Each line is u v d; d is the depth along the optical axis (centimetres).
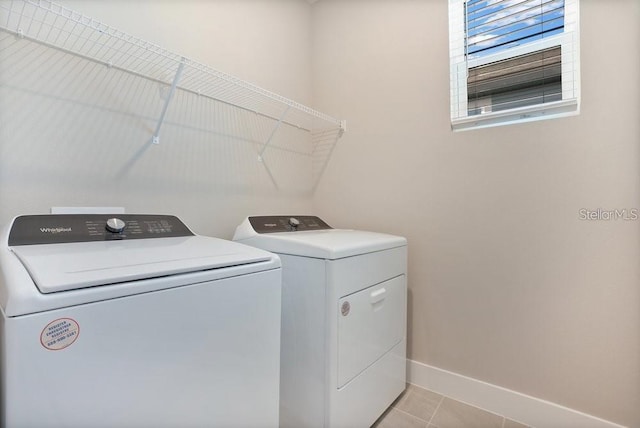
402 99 190
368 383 141
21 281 58
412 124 187
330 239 140
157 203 145
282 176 210
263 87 195
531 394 151
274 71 203
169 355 73
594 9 135
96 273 65
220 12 172
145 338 69
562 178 143
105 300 63
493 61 166
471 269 167
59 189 116
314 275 125
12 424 53
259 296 94
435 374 179
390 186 195
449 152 174
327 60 225
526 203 151
